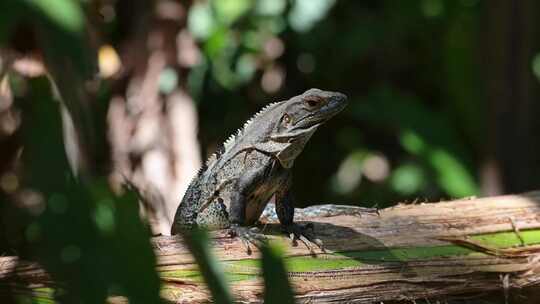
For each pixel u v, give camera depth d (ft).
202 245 12.89
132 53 46.62
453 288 24.66
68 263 14.84
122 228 13.34
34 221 23.72
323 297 23.80
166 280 22.31
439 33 63.62
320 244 24.80
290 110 27.04
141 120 45.21
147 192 34.27
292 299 12.71
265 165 26.78
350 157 65.62
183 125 45.62
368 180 65.31
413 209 27.37
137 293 12.93
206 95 57.93
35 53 34.12
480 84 56.13
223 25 52.75
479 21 55.47
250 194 26.84
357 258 24.62
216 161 29.04
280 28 58.29
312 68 63.52
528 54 53.93
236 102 59.98
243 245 24.62
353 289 24.04
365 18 63.93
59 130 31.71
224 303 12.87
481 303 25.02
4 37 24.32
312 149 67.10
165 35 46.85
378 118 57.62
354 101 64.80
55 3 24.27
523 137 54.39
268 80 62.54
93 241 14.90
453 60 58.39
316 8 57.98
